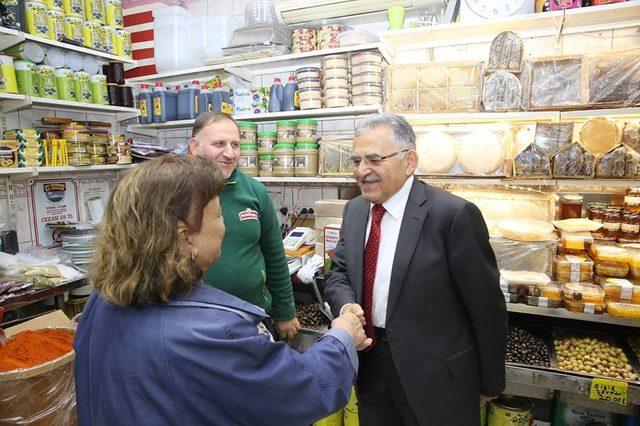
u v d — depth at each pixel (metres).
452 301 1.23
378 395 1.36
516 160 1.82
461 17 2.01
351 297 1.33
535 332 1.89
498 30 2.07
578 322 1.94
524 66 1.82
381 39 2.18
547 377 1.58
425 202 1.24
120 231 0.64
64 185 2.63
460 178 1.93
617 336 1.81
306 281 2.10
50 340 1.59
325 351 0.79
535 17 1.85
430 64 1.95
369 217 1.37
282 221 2.93
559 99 1.76
